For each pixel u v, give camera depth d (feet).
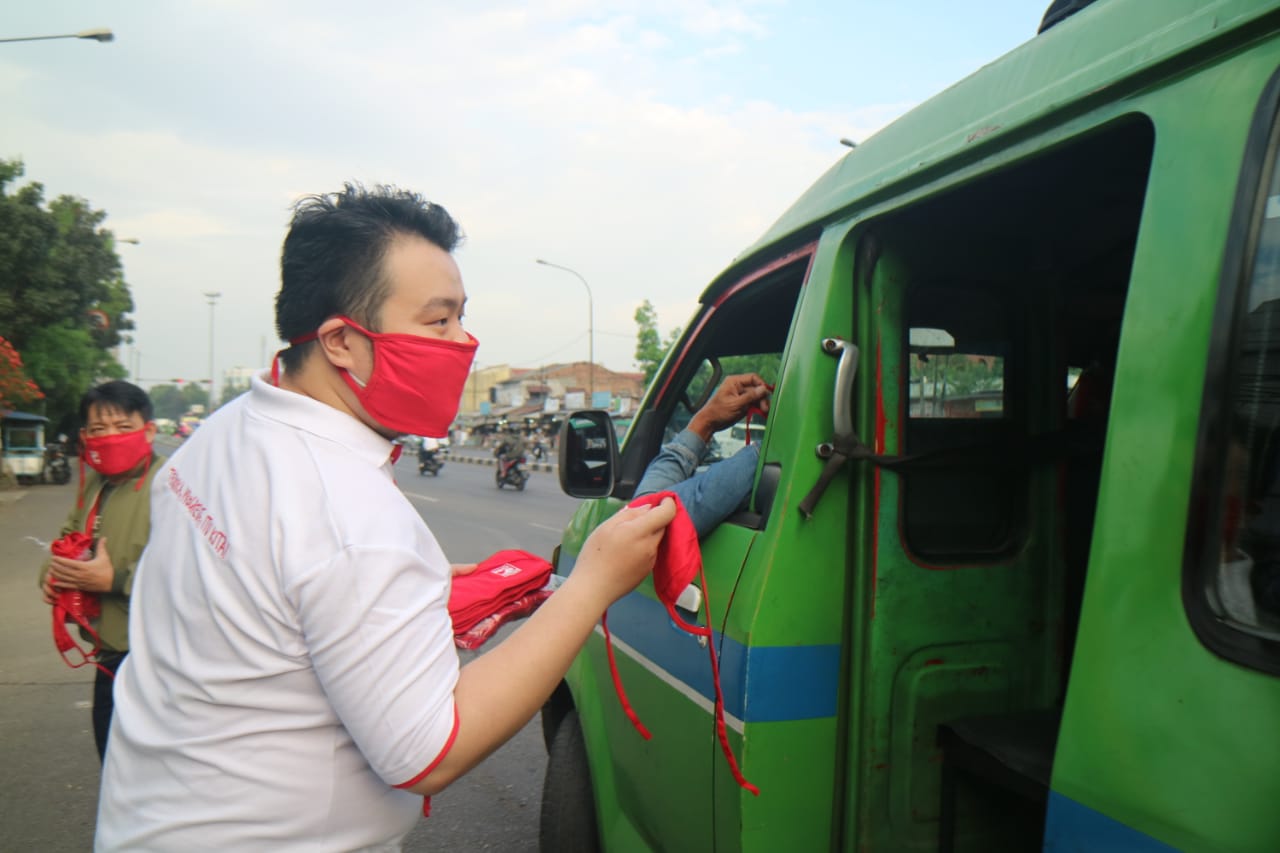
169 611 3.25
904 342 5.45
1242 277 3.02
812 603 5.21
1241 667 2.83
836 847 5.29
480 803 11.81
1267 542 3.06
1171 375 3.19
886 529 5.33
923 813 5.42
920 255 5.53
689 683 5.83
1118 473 3.34
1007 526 5.87
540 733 14.43
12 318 72.95
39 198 73.26
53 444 87.20
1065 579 5.80
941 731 5.46
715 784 5.39
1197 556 3.03
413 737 2.81
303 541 2.94
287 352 3.45
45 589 8.38
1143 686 3.10
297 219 3.35
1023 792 4.85
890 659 5.33
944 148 4.63
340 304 3.23
